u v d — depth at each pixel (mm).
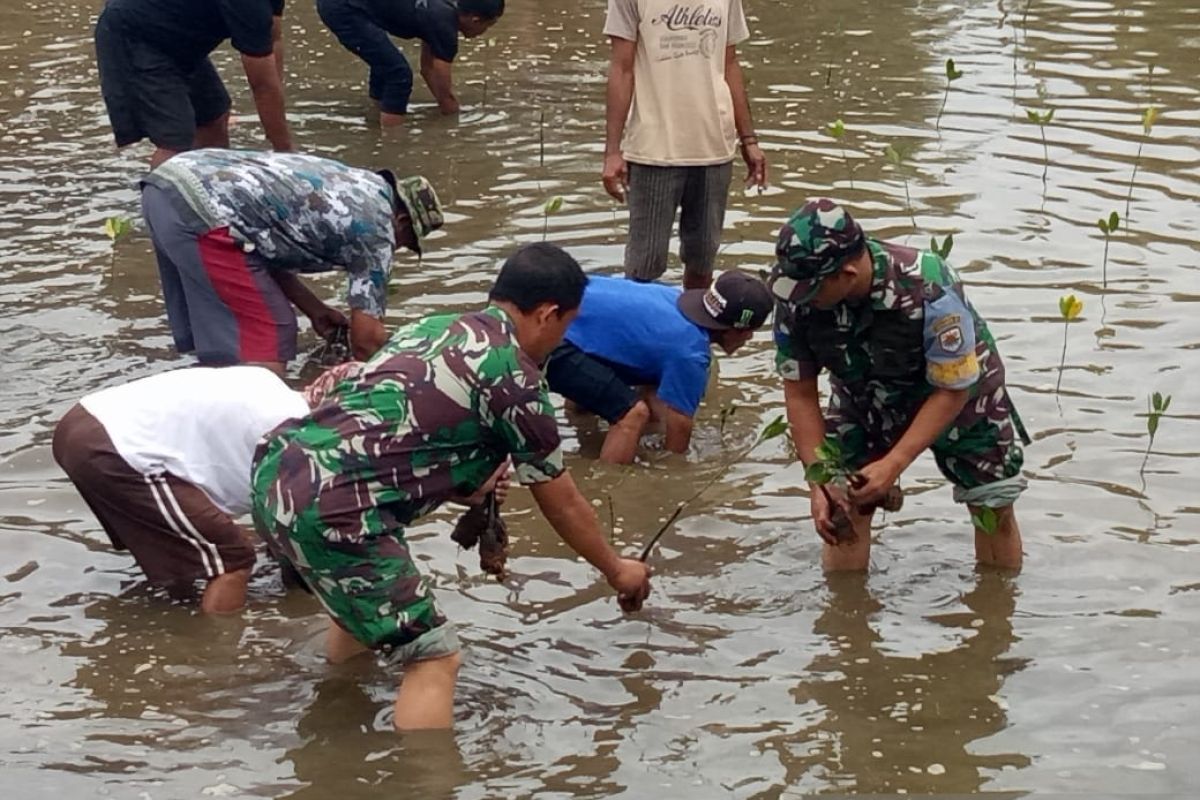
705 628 5109
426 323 4676
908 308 4824
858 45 12938
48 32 13516
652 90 7250
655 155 7273
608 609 5246
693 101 7246
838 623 5121
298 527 4438
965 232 8578
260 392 5227
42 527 5723
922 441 4953
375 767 4344
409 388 4484
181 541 5145
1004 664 4844
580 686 4773
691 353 6242
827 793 4211
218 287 6496
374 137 10609
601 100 11562
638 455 6426
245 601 5285
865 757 4375
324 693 4746
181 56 8867
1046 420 6441
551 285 4590
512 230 8781
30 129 10656
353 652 4938
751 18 14062
